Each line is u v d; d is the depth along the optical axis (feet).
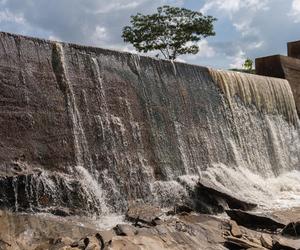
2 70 45.96
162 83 62.34
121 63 57.93
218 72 72.18
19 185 42.34
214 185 55.42
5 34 47.26
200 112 66.44
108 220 45.16
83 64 53.31
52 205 44.11
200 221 45.80
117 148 53.16
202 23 143.74
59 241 35.91
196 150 63.05
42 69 49.29
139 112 57.47
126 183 52.11
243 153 71.82
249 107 77.00
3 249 34.22
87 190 46.75
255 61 95.86
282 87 86.74
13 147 44.47
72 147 48.96
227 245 39.52
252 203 53.62
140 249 34.19
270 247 40.16
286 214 52.29
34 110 47.16
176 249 36.35
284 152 82.07
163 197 54.08
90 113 51.98
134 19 143.54
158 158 57.21
